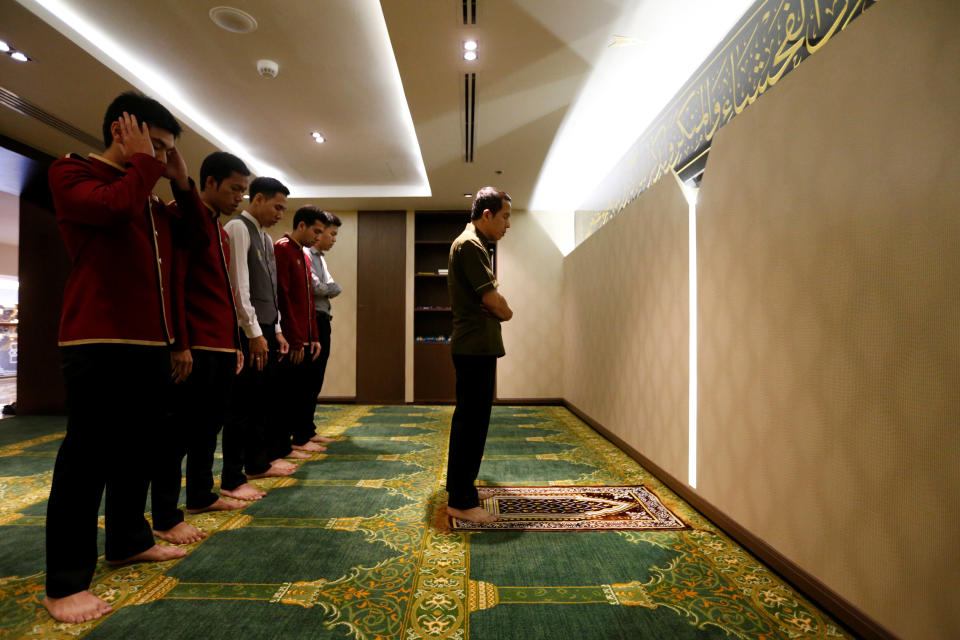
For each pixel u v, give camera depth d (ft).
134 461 5.06
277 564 5.27
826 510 4.45
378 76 9.67
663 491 7.93
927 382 3.43
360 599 4.58
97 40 8.39
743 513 5.85
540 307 19.15
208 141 12.09
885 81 3.83
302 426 10.84
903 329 3.64
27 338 16.08
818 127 4.61
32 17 7.25
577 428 13.75
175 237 5.62
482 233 6.77
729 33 7.61
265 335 8.37
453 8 7.13
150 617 4.23
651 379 9.01
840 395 4.29
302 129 12.25
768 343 5.39
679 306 7.75
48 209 16.20
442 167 14.11
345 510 6.98
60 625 4.07
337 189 17.60
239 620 4.20
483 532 6.23
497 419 15.39
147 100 4.62
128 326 4.44
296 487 8.06
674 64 8.81
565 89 9.61
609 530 6.31
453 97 9.85
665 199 8.36
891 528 3.72
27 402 16.02
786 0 6.19
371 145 13.34
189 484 6.77
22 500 7.55
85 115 10.52
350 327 19.40
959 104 3.22
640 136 11.82
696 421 7.13
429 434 12.65
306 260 10.31
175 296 5.55
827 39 5.38
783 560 5.04
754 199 5.69
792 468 4.95
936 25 3.38
